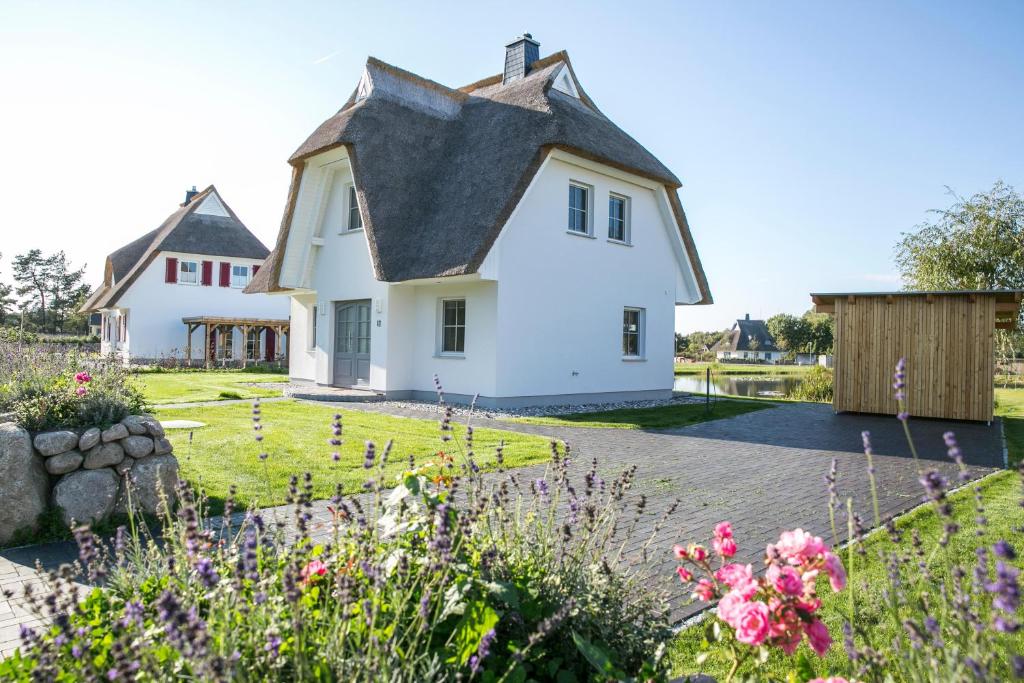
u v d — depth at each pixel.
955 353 13.95
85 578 4.20
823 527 5.64
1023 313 23.92
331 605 2.40
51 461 5.15
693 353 92.56
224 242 33.72
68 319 60.03
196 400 14.11
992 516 5.74
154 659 1.93
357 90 17.69
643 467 8.27
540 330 14.79
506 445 9.38
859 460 9.05
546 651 2.55
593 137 15.34
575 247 15.63
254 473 7.02
